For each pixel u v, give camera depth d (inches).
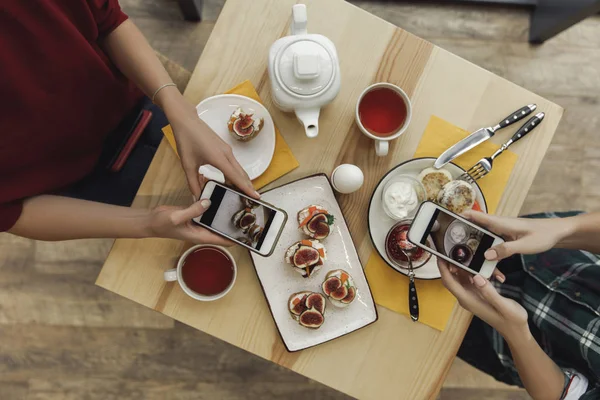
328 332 37.3
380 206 37.8
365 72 38.2
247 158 37.3
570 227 32.6
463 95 38.8
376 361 37.7
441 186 37.5
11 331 59.5
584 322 39.2
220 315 36.9
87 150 38.5
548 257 42.6
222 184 32.5
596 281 39.3
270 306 36.5
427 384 37.7
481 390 63.3
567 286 40.6
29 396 59.7
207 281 36.6
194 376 60.9
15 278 59.5
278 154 37.7
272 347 37.2
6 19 25.7
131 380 60.5
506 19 65.2
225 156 33.5
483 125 39.0
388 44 38.3
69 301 60.0
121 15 33.3
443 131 38.6
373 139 37.9
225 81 37.4
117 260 36.3
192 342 61.1
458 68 38.8
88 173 40.9
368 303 37.5
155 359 60.7
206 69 37.3
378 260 38.1
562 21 57.3
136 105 43.4
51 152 33.8
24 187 30.9
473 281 32.4
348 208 38.4
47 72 29.1
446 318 38.0
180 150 33.7
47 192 36.1
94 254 60.3
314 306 36.2
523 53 65.2
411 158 38.7
